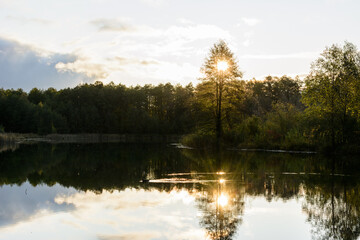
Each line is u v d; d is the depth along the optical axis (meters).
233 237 9.88
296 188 17.12
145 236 9.88
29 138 86.94
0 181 19.78
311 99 34.94
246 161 29.38
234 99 46.44
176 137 100.38
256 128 46.41
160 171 23.80
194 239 9.67
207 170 24.00
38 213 12.45
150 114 115.25
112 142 75.75
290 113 45.59
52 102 116.50
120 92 119.88
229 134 46.22
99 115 112.38
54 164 28.55
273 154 35.62
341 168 24.44
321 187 17.33
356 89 32.59
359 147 32.50
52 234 10.08
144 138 101.19
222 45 45.94
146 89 120.62
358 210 12.95
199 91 47.19
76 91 121.50
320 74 34.47
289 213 12.50
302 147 38.72
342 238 9.92
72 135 96.75
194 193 15.91
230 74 45.31
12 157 34.88
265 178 20.22
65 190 16.88
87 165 27.77
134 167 26.14
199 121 49.38
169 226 10.82
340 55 33.50
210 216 11.98
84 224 11.03
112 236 9.88
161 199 14.66
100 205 13.60
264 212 12.60
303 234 10.25
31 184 18.70
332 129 34.25
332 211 12.80
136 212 12.51
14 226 10.87
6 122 100.12
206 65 46.06
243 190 16.62
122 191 16.48
